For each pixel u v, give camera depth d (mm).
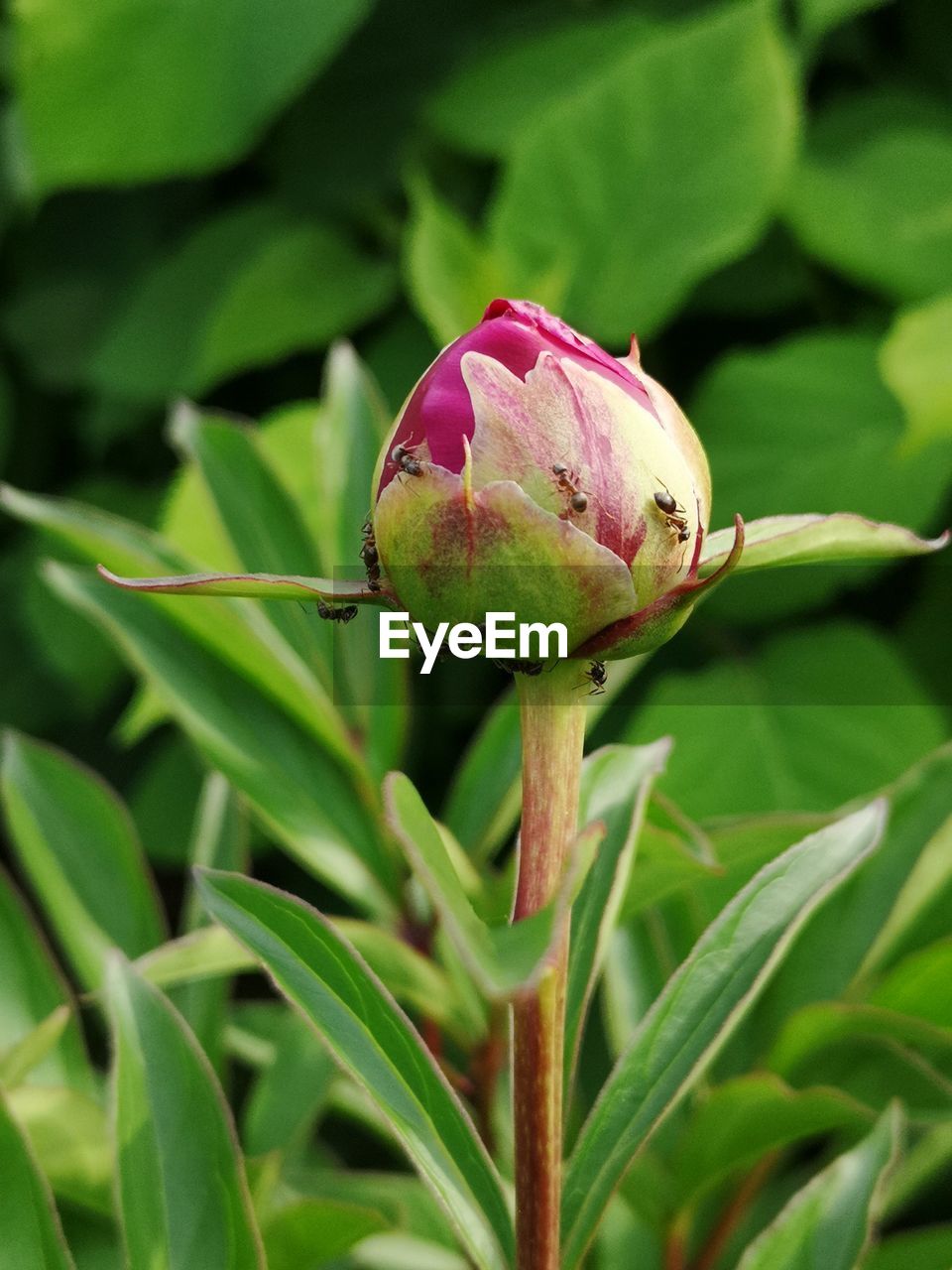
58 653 804
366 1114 495
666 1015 365
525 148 677
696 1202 421
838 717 641
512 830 544
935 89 781
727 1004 363
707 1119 407
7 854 866
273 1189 419
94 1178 409
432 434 325
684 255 662
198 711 439
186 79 677
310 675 440
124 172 686
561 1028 340
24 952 432
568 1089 381
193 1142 363
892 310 758
